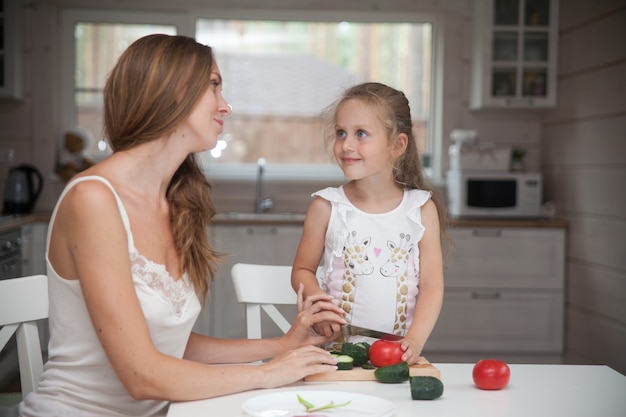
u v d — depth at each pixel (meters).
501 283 4.46
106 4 4.92
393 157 1.78
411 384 1.23
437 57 5.16
